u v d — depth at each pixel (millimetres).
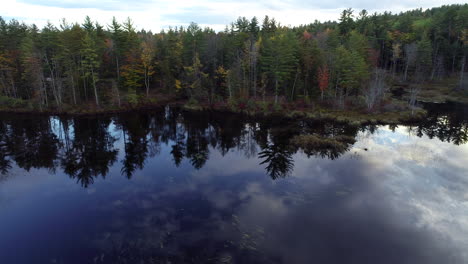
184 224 17094
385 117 47375
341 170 25594
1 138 39625
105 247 15008
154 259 13930
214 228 16578
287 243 15164
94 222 17562
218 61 66438
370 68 66688
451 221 17297
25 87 58812
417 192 20969
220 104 60781
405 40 85875
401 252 14562
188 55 67438
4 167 28625
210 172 26344
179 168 27703
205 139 40438
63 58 56688
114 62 65188
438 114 50656
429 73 79562
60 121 49531
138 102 61375
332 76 55719
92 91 60938
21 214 18734
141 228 16750
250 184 23109
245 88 61188
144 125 48781
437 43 80625
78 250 14828
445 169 25297
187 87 64375
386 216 17828
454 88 70250
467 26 82188
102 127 46750
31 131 43406
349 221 17328
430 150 30734
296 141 35281
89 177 25594
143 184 23656
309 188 22000
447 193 20750
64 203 20312
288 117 50719
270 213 18281
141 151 34406
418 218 17625
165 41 74062
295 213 18234
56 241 15664
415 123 44562
